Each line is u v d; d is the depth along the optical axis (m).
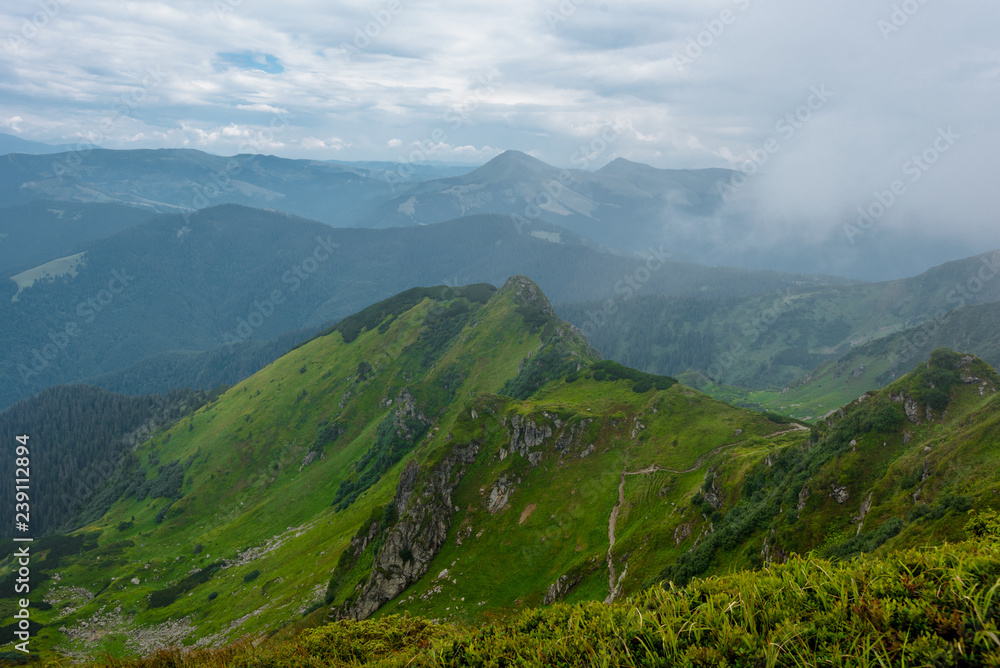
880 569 9.55
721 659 8.57
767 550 48.09
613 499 81.12
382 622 16.48
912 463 43.47
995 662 6.81
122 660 14.48
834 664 7.84
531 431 98.75
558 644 10.46
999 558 8.62
